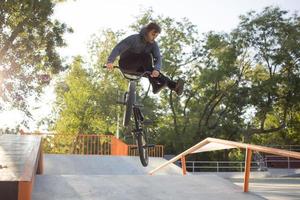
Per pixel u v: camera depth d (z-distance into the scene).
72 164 20.14
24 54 31.06
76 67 43.44
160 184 8.02
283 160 43.12
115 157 22.41
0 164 5.57
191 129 42.19
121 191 7.30
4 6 28.67
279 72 43.94
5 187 4.54
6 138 9.67
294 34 42.00
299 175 31.02
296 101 43.94
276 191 11.66
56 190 7.11
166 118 45.47
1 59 30.08
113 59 5.55
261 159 35.94
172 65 42.47
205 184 8.39
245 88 42.91
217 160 42.84
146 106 41.72
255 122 47.81
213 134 42.81
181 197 7.30
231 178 25.75
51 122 46.75
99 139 30.83
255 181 22.12
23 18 29.64
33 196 6.71
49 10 29.62
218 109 46.25
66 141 32.84
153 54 5.78
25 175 4.83
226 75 42.16
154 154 29.89
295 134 50.66
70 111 42.56
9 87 31.06
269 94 43.22
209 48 42.75
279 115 48.84
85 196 6.89
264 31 42.81
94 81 43.22
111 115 40.53
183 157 12.27
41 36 31.09
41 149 10.09
